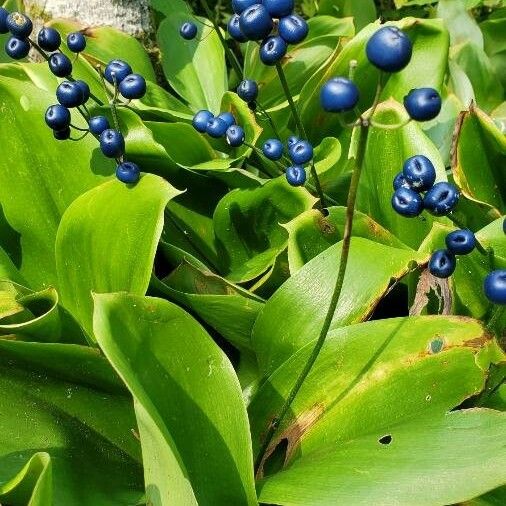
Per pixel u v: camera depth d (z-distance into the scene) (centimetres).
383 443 35
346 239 32
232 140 44
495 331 41
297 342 39
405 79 49
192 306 42
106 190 41
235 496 35
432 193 35
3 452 38
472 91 54
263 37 38
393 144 44
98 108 45
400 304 46
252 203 46
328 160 47
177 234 48
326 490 34
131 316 35
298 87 55
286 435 38
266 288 46
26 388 39
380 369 37
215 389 36
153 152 45
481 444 34
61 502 36
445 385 36
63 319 40
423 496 33
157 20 62
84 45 44
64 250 42
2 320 40
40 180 44
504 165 45
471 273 41
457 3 62
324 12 64
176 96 60
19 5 56
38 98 44
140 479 39
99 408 40
